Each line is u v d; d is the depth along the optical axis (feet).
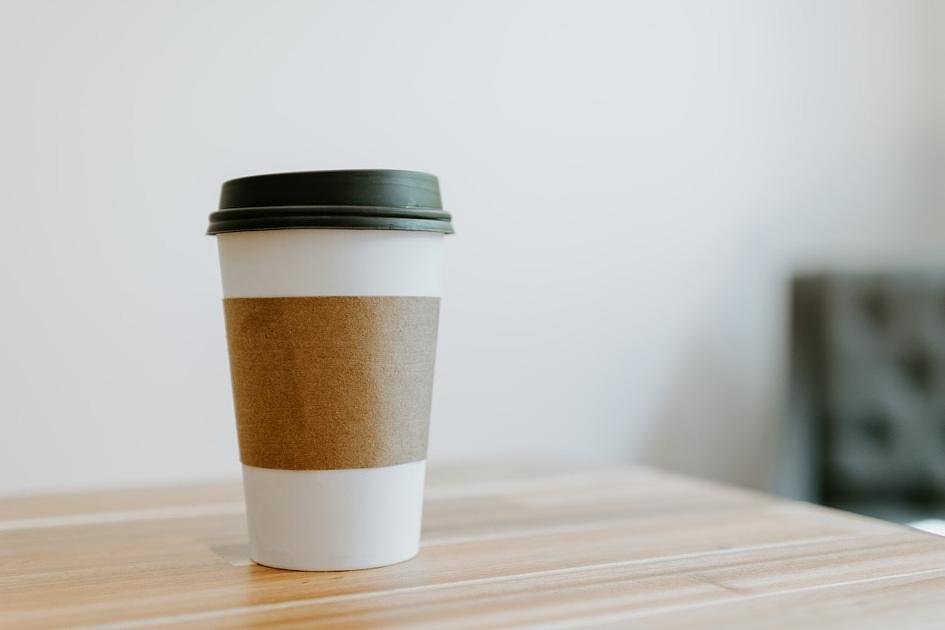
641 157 5.89
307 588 1.79
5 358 4.30
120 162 4.48
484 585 1.82
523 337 5.51
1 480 4.31
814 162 6.62
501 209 5.41
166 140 4.56
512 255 5.45
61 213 4.37
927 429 5.77
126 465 4.56
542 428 5.59
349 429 1.89
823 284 6.02
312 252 1.83
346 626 1.56
